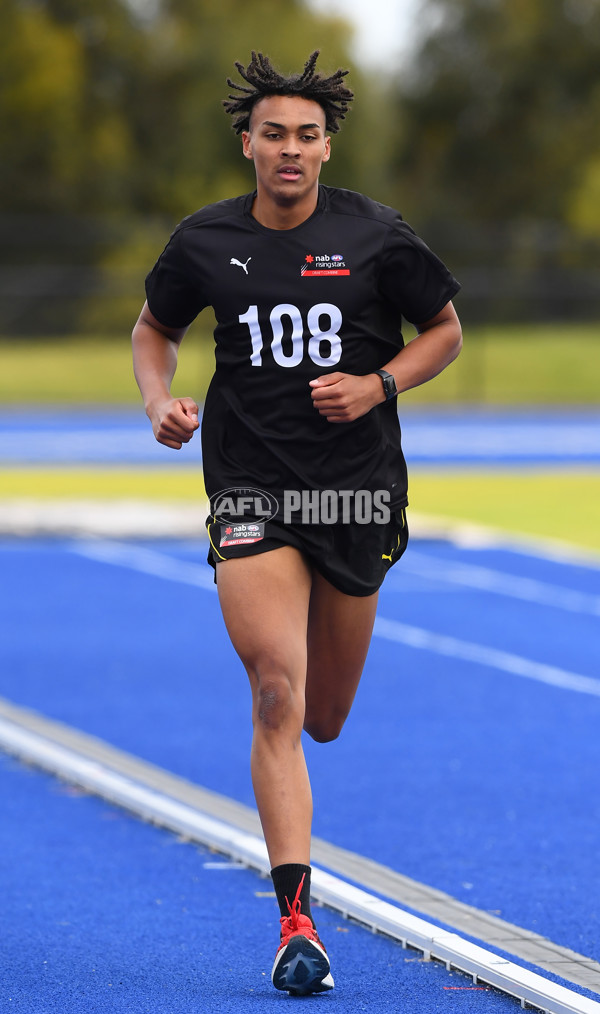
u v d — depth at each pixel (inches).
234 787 930.1
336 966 594.2
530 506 2856.8
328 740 667.4
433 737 1097.4
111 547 2273.6
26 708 1180.5
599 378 5905.5
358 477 590.2
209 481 596.7
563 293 6491.1
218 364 595.5
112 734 1086.4
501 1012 538.3
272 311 576.7
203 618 1648.6
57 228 6929.1
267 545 578.9
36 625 1595.7
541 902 694.5
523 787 944.9
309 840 566.6
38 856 765.9
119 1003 547.5
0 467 3619.6
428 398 5585.6
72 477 3410.4
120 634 1544.0
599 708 1210.6
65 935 636.1
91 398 5447.8
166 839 802.2
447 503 2913.4
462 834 826.2
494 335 6456.7
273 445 583.5
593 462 3777.1
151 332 634.2
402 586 1893.5
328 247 577.3
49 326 6446.9
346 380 564.4
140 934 637.9
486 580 1939.0
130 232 6845.5
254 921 657.6
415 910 670.5
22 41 7701.8
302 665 575.5
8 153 7682.1
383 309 597.3
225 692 1252.5
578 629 1596.9
